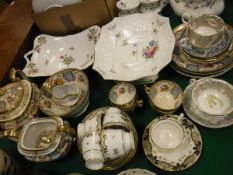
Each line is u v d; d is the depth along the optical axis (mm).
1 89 808
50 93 826
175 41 821
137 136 721
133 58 842
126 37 893
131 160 706
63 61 944
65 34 1014
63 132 701
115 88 801
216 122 697
